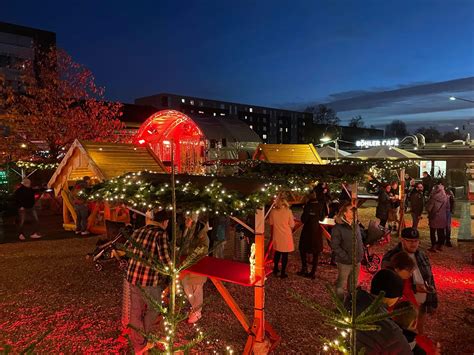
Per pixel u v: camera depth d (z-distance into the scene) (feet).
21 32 145.79
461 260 31.68
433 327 19.47
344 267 20.79
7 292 23.99
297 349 17.24
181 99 285.84
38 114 68.74
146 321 15.66
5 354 9.27
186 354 10.44
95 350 17.06
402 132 285.43
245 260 29.99
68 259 31.40
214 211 15.72
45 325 19.48
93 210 42.16
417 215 38.88
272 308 21.66
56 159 69.56
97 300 22.66
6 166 63.57
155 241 15.40
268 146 64.80
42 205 58.70
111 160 39.47
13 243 37.55
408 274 13.00
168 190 16.65
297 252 34.53
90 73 74.18
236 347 17.47
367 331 9.09
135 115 134.92
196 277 19.12
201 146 89.71
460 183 94.89
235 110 322.75
